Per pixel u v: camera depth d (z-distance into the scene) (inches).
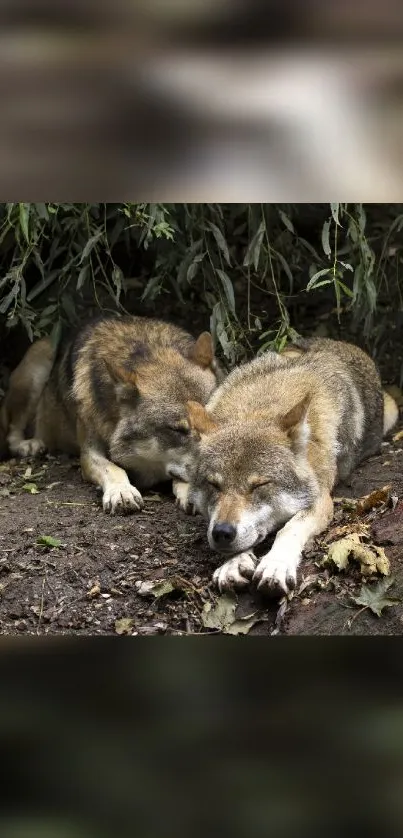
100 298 361.7
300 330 355.6
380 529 223.3
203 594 215.0
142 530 247.8
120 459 285.3
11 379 342.3
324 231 295.4
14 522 256.4
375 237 352.5
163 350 297.0
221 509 213.5
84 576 224.7
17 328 372.8
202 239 321.1
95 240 311.3
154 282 335.3
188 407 237.8
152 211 291.6
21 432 342.3
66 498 279.4
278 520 222.8
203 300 366.9
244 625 204.1
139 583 220.8
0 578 225.6
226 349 315.6
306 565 216.2
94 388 293.7
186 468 271.3
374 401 287.7
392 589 202.1
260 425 228.7
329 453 241.6
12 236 344.2
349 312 357.4
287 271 321.4
